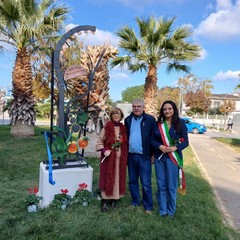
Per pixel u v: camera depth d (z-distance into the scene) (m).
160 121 4.08
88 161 7.72
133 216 4.06
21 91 12.02
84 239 3.38
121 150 4.21
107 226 3.71
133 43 13.28
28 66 12.05
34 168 6.77
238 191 5.88
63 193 4.29
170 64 14.34
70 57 10.85
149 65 13.45
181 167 4.10
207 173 7.58
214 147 13.87
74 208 4.23
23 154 8.45
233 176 7.32
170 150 3.97
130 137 4.23
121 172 4.22
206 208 4.55
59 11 11.90
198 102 44.06
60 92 4.67
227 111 39.09
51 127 4.64
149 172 4.25
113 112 4.25
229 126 32.38
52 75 4.72
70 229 3.59
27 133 12.34
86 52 8.08
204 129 25.36
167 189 4.10
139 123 4.21
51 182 4.21
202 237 3.55
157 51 13.17
